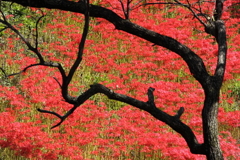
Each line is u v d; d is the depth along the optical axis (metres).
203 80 6.18
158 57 16.95
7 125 11.62
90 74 16.19
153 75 16.22
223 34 6.73
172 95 14.04
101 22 18.91
